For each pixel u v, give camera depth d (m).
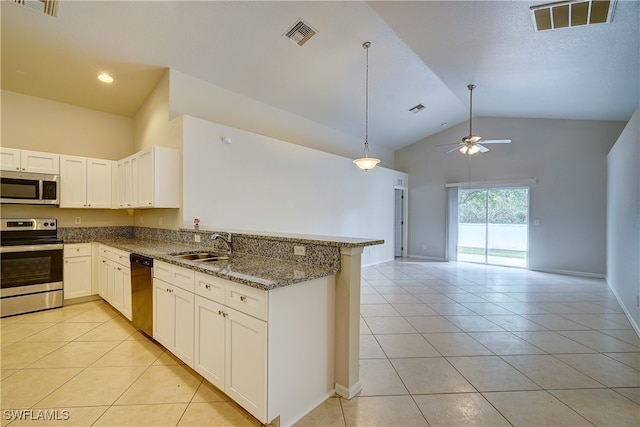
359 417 1.72
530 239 6.21
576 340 2.76
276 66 4.00
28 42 2.99
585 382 2.07
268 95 4.69
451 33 3.29
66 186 3.70
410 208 8.03
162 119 3.82
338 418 1.71
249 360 1.61
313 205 5.23
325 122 5.98
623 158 3.84
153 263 2.51
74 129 4.21
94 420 1.67
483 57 3.72
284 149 4.70
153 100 4.06
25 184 3.36
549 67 3.67
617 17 2.52
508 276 5.55
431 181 7.65
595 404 1.83
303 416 1.72
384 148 7.89
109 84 3.85
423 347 2.62
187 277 2.10
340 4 3.08
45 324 3.06
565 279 5.33
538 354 2.49
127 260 2.97
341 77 4.49
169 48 3.37
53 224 3.76
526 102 5.23
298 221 4.91
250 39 3.43
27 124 3.83
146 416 1.71
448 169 7.37
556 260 5.94
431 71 4.59
